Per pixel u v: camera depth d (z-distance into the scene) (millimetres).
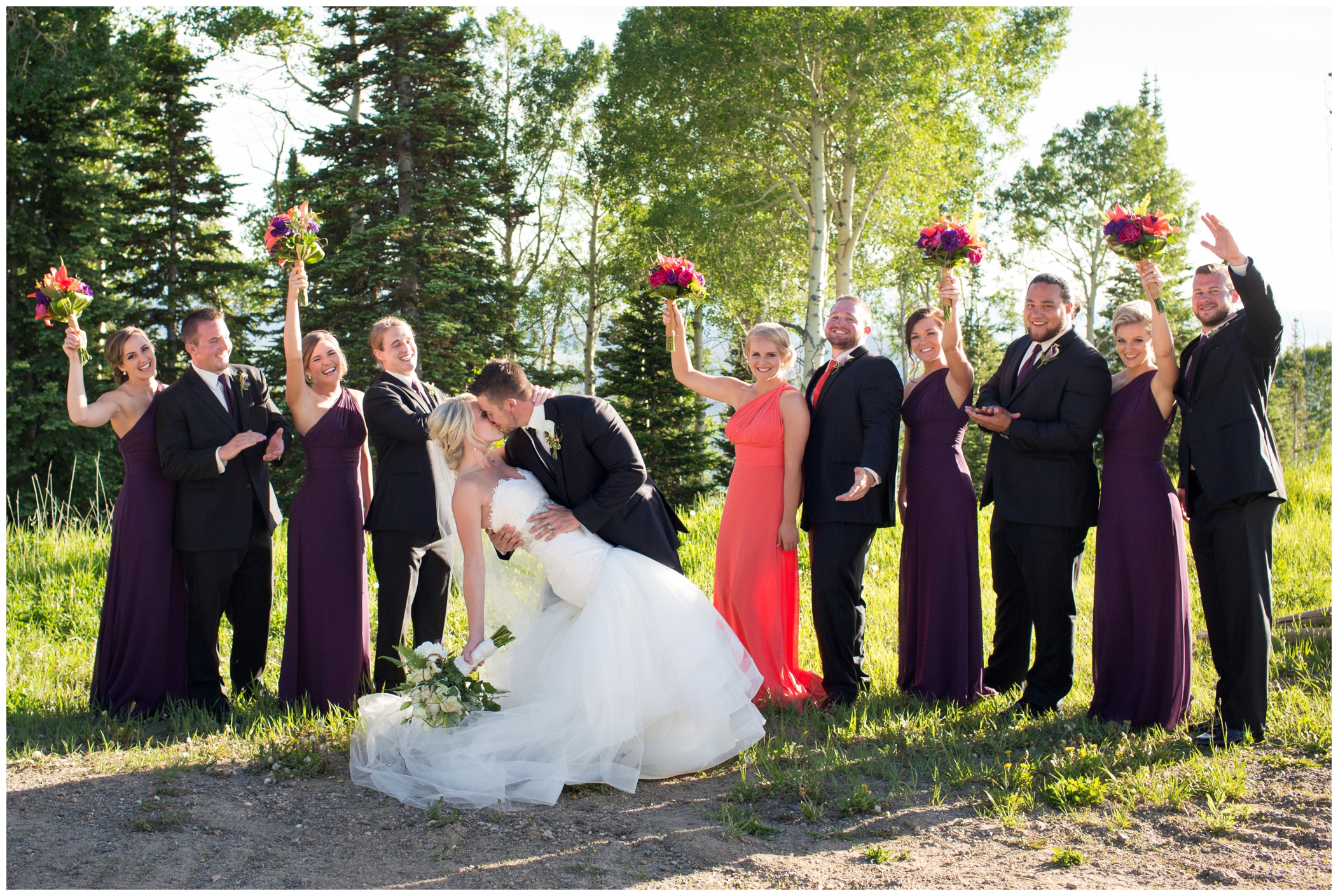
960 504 5016
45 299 4617
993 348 33406
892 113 19516
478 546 4195
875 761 4180
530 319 32281
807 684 5199
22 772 3980
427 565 5062
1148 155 33562
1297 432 44062
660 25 20922
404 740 4070
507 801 3766
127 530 4828
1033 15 21766
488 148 19688
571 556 4168
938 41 19391
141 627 4812
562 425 4277
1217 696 4520
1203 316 4574
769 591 5059
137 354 4863
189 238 21000
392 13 19266
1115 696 4656
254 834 3443
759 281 22359
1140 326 4695
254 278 21328
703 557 8625
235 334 21656
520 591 4512
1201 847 3395
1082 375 4668
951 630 5012
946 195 22734
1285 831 3510
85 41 19344
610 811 3723
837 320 5125
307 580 4852
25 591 7137
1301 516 9469
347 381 18047
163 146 21625
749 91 20156
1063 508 4770
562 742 3988
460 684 4090
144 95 21453
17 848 3266
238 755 4227
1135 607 4578
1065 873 3193
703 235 21188
